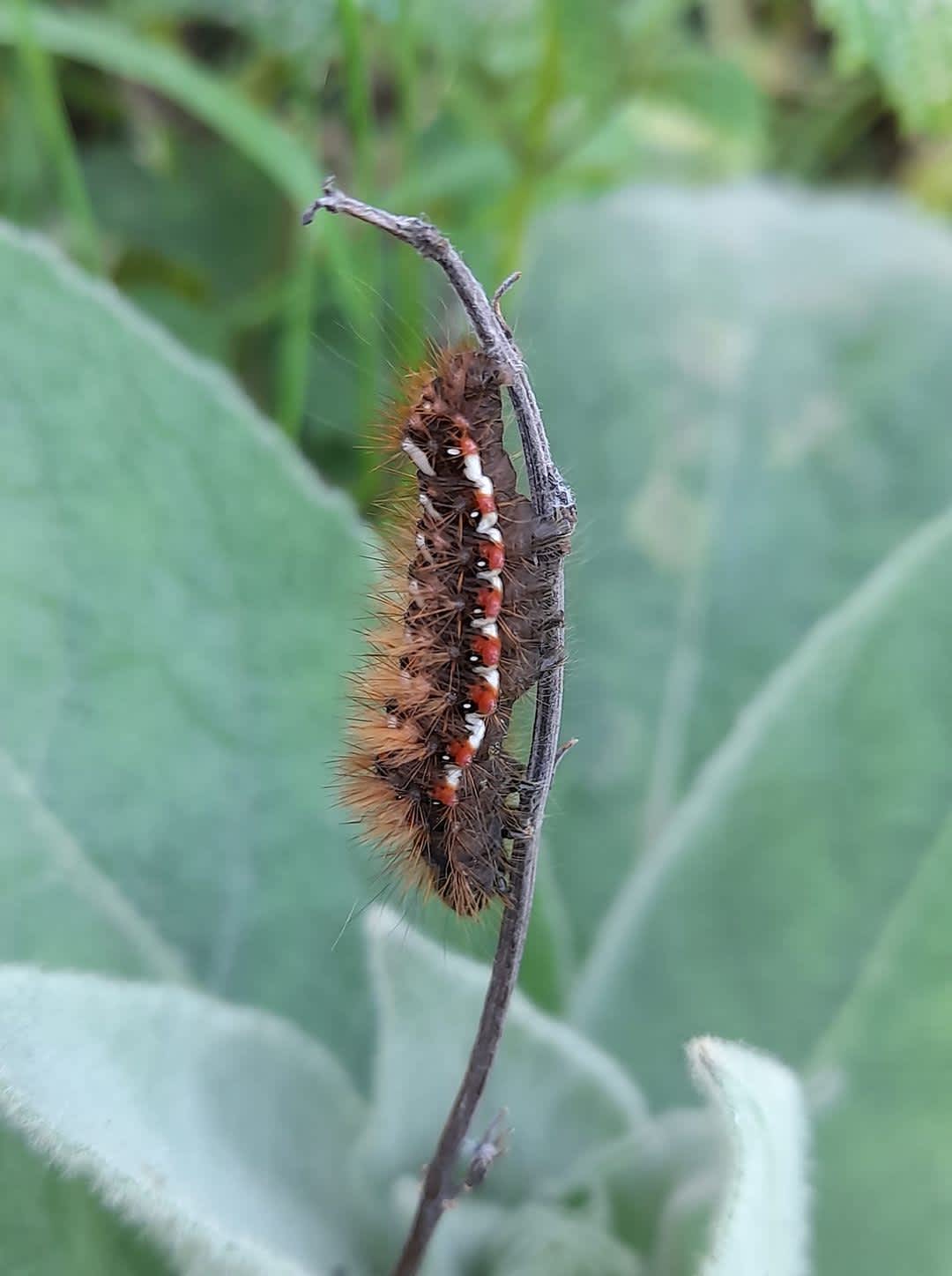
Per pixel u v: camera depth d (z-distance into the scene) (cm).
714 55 17
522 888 7
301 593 11
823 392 14
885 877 11
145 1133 8
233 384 11
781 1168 7
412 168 14
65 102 17
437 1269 9
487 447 7
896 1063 10
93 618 10
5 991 8
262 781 11
